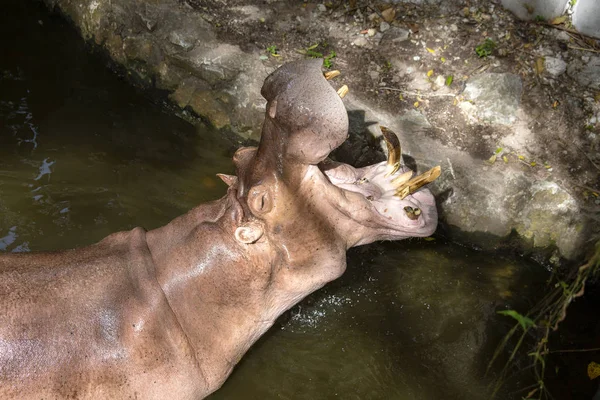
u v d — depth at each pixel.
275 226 3.67
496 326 5.21
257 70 6.60
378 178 4.01
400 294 5.44
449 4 7.03
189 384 3.74
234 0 7.33
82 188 5.88
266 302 3.89
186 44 6.82
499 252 5.83
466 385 4.77
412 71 6.50
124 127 6.70
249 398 4.60
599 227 5.42
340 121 3.33
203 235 3.71
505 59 6.49
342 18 7.07
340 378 4.79
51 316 3.40
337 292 5.42
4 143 6.21
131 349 3.51
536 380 4.81
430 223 3.99
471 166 5.81
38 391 3.31
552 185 5.58
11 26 7.86
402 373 4.84
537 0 6.71
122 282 3.60
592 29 6.60
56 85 7.10
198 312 3.72
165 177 6.14
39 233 5.37
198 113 6.87
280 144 3.48
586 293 5.50
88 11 7.52
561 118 6.09
